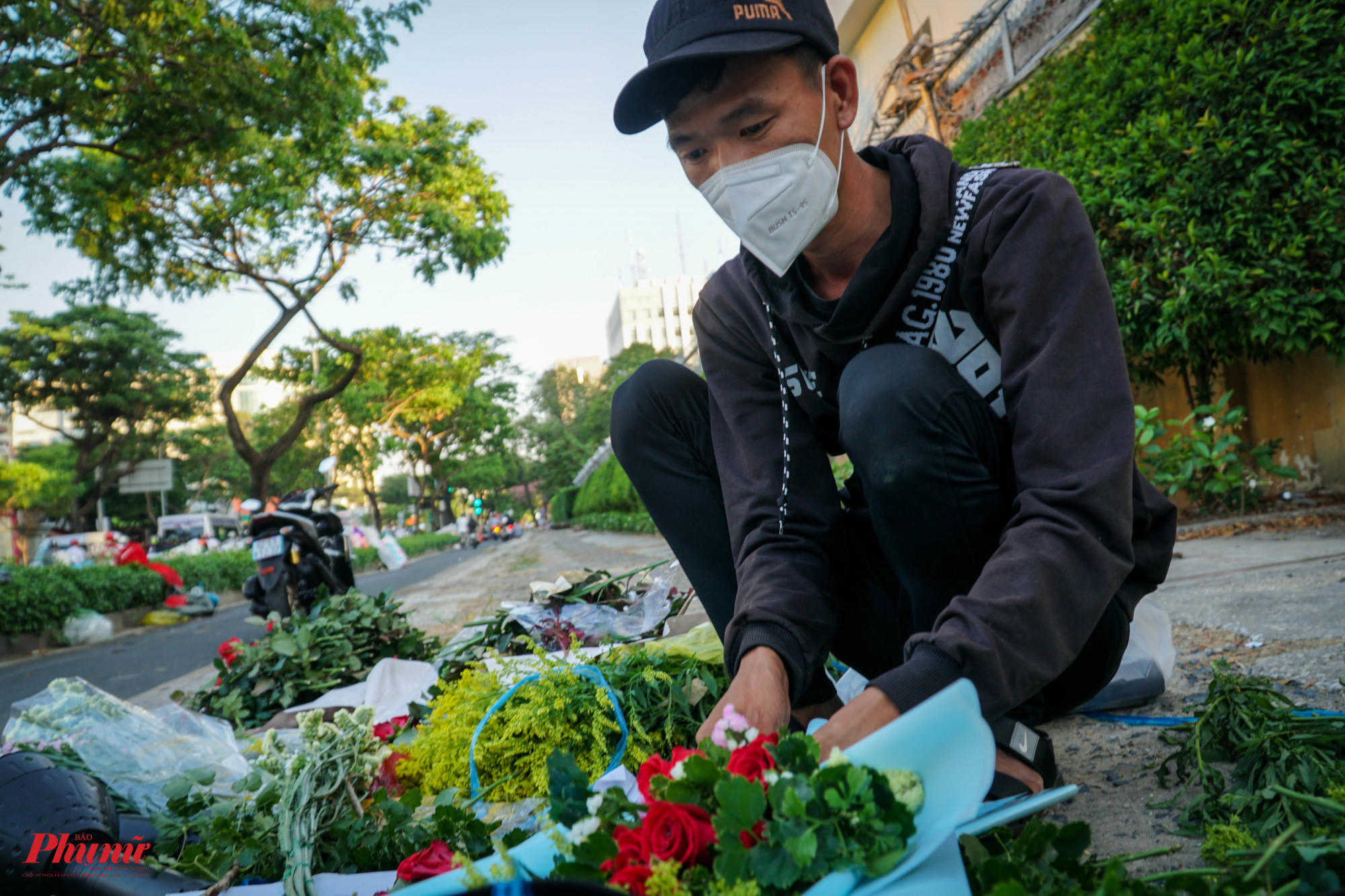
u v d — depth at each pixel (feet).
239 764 6.15
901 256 4.32
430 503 211.82
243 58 33.27
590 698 5.16
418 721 7.47
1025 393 3.72
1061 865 2.90
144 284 48.91
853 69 4.32
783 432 4.91
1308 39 16.15
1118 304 19.24
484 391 167.63
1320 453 20.34
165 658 25.32
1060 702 4.43
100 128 34.73
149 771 5.72
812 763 2.71
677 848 2.57
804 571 4.46
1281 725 4.31
